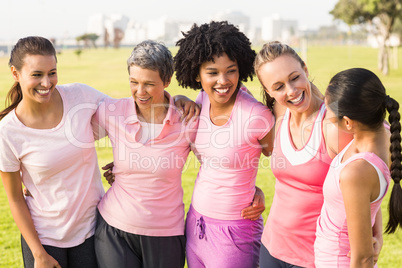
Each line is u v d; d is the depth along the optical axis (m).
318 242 2.31
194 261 2.78
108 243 2.66
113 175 2.91
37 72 2.40
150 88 2.53
